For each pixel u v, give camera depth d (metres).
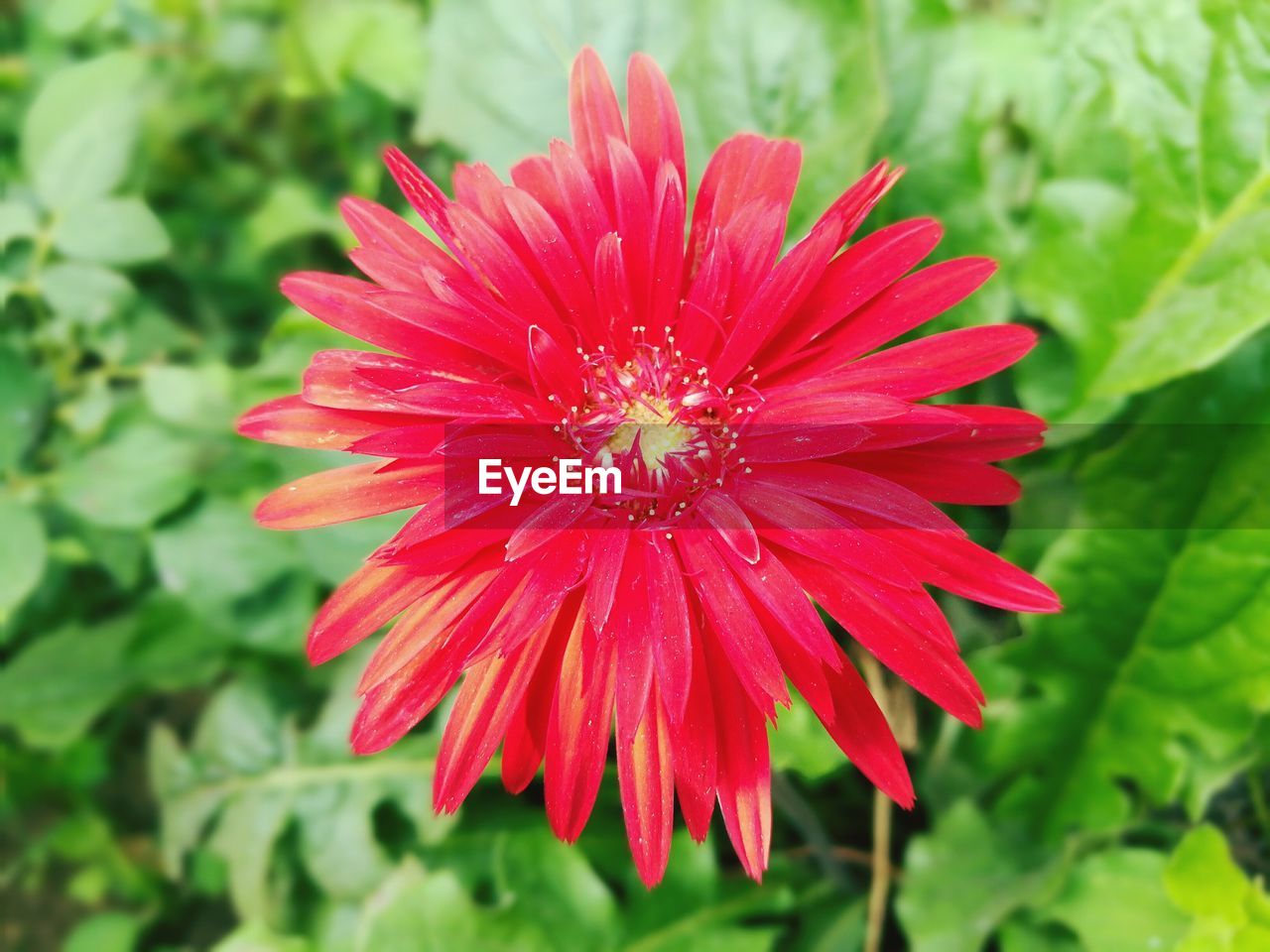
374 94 0.21
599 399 0.11
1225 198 0.14
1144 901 0.16
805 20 0.15
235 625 0.18
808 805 0.18
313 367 0.10
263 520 0.10
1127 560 0.15
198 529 0.17
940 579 0.10
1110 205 0.14
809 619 0.10
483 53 0.17
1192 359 0.14
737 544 0.10
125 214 0.17
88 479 0.17
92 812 0.22
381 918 0.15
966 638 0.16
